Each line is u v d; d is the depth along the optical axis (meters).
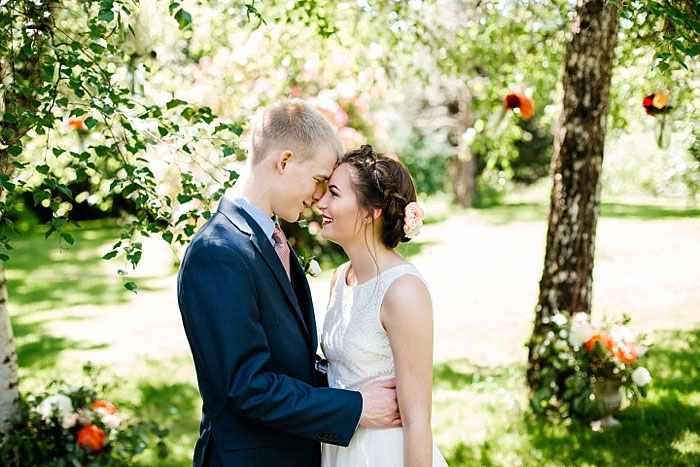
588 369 4.02
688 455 3.65
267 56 6.12
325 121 2.02
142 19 3.85
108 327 7.16
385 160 2.03
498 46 5.31
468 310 7.40
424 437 1.88
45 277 9.91
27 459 3.01
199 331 1.77
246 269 1.80
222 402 1.84
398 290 1.92
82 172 2.47
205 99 6.47
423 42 5.27
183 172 2.65
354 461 2.00
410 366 1.90
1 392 3.05
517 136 5.57
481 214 16.08
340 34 5.10
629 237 11.22
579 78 3.84
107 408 3.29
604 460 3.66
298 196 1.96
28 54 2.32
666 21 2.74
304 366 1.95
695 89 4.15
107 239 13.38
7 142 2.53
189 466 3.84
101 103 2.44
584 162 3.97
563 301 4.13
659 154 9.43
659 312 6.76
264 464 1.86
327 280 9.05
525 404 4.34
